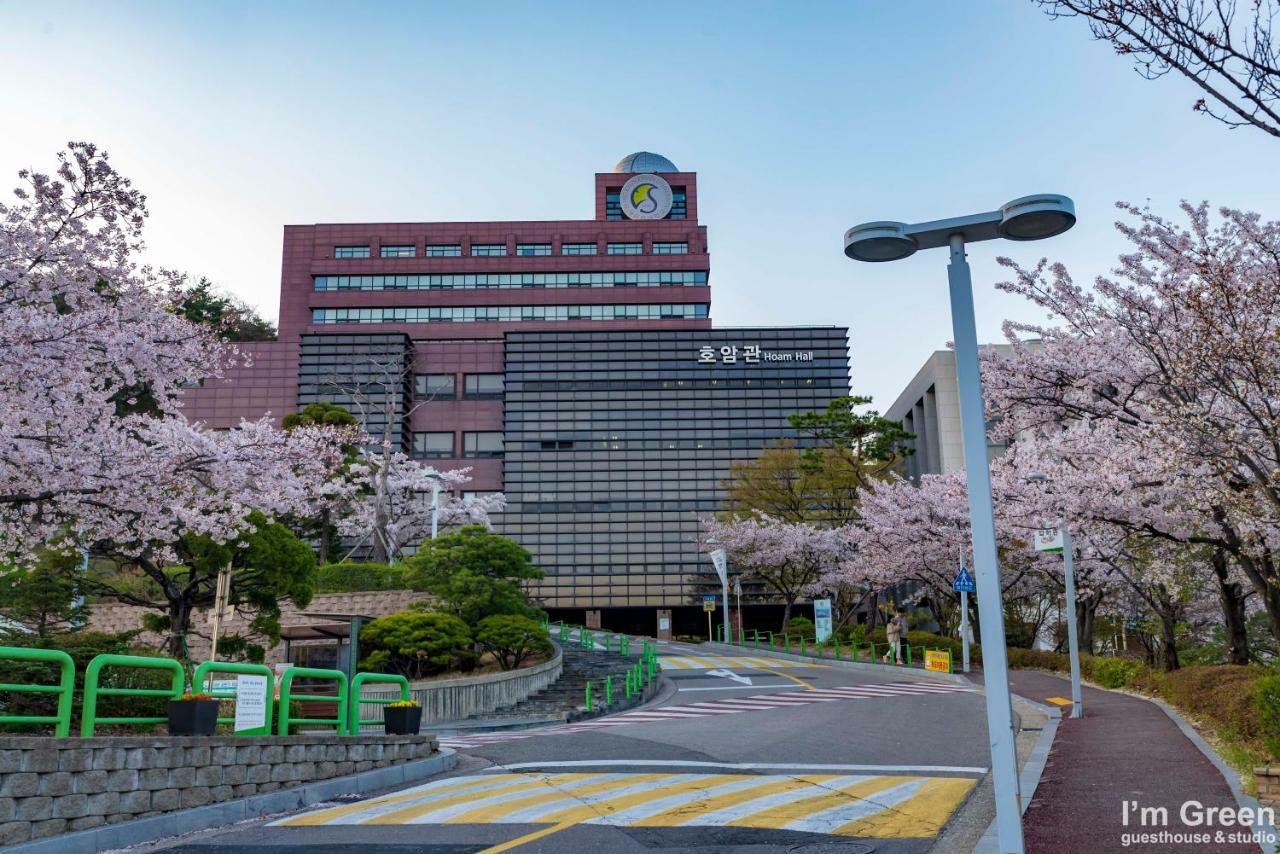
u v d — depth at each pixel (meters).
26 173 13.63
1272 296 12.22
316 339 74.88
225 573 19.30
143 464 15.67
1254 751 11.17
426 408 76.31
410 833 9.24
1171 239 16.41
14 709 12.33
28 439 14.69
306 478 21.05
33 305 14.69
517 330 75.50
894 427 51.53
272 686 12.05
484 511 55.41
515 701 28.42
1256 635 36.78
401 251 86.75
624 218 92.50
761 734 17.08
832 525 53.50
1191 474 14.38
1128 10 7.57
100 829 8.73
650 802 10.41
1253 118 7.64
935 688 26.78
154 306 15.56
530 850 8.41
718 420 73.44
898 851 8.18
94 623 33.69
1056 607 44.50
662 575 70.81
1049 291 18.31
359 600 37.38
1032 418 19.75
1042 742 14.25
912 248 7.86
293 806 11.17
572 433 73.38
